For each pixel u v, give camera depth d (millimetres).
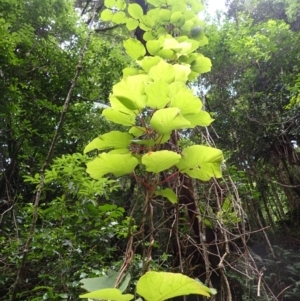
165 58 1290
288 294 4570
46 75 5230
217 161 919
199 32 1667
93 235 2930
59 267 2621
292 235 6078
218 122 6230
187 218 1511
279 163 6633
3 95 4215
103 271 2418
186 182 1522
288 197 6707
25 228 3217
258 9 8305
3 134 4797
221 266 1282
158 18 1699
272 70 6531
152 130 923
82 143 5242
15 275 2811
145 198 972
